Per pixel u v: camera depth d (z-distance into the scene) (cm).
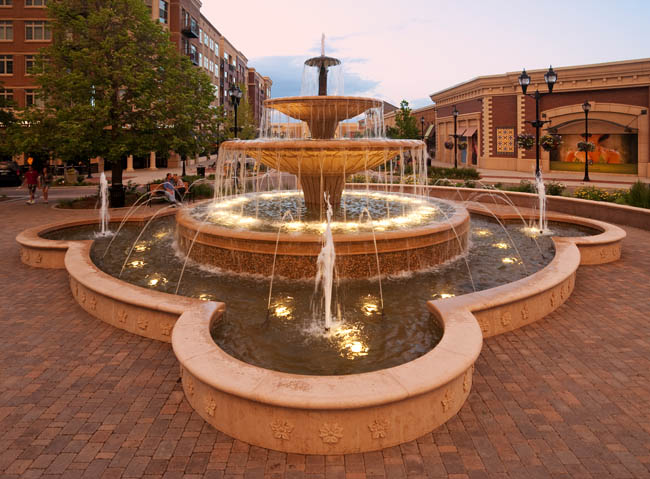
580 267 904
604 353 521
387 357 476
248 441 362
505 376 470
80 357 518
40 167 2600
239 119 5862
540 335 573
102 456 347
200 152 2022
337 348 498
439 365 388
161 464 338
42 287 787
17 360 511
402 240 776
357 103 1080
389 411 351
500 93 3803
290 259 755
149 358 516
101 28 1692
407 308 618
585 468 331
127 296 590
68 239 1118
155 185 1847
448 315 509
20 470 330
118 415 402
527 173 3559
